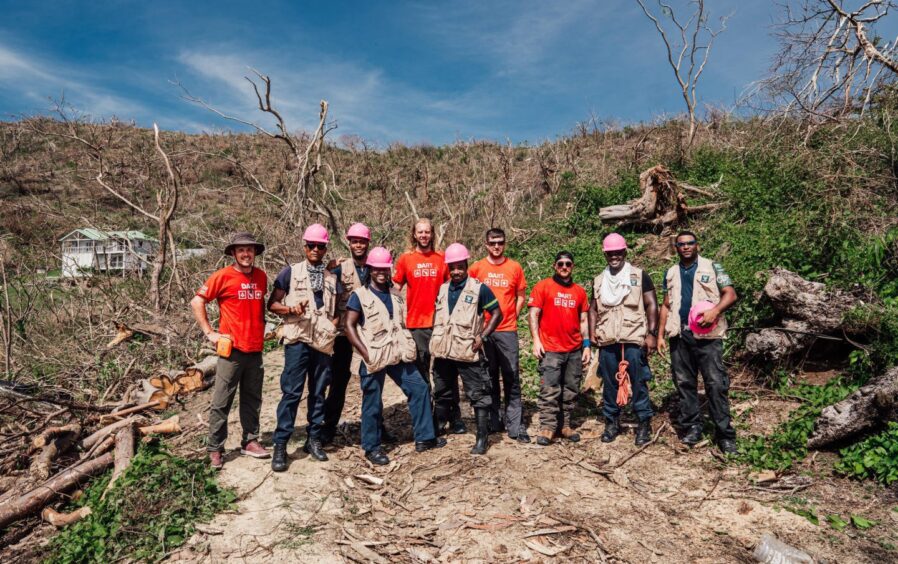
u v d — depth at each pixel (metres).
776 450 5.03
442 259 5.73
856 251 6.99
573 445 5.48
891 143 8.99
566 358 5.55
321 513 4.30
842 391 5.58
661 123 20.34
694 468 4.95
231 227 12.86
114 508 4.32
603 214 12.58
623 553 3.77
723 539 3.95
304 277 4.96
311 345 4.96
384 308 5.13
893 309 5.74
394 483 4.82
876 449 4.59
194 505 4.30
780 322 6.61
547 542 3.91
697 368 5.32
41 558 4.29
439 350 5.25
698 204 11.77
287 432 4.91
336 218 13.48
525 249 13.33
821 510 4.22
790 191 10.10
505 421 5.75
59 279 10.34
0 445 6.09
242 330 4.83
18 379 7.95
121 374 7.75
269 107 11.50
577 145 21.50
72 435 5.94
